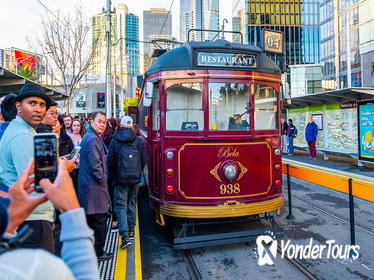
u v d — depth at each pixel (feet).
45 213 7.75
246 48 16.14
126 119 15.74
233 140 15.53
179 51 16.12
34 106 7.72
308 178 17.17
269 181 16.28
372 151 34.30
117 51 100.01
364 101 34.86
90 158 12.56
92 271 3.55
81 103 124.77
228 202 15.23
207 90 15.47
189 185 15.26
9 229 3.42
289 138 49.08
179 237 15.01
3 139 7.48
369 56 82.33
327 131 43.70
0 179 7.43
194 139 15.34
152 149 17.37
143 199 26.07
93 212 12.70
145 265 14.06
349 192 14.11
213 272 13.25
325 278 12.41
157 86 16.48
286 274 12.91
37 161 3.63
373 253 14.53
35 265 2.75
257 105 16.26
